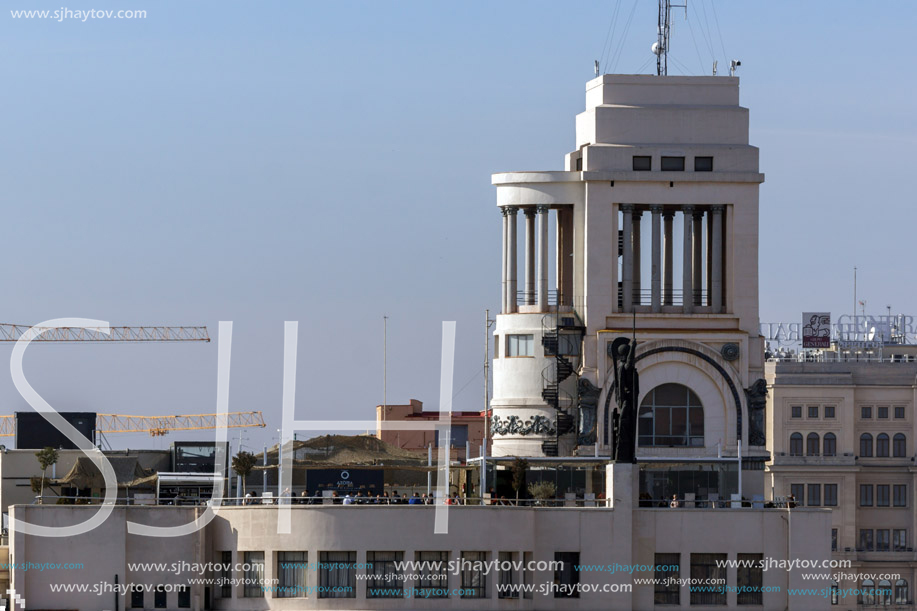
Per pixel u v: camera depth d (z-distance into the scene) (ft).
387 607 500.74
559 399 578.25
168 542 508.94
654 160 580.71
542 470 566.36
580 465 565.94
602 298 577.43
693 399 574.97
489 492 554.46
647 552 515.09
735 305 577.84
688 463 565.53
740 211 579.48
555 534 513.86
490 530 506.07
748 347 574.56
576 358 580.30
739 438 571.28
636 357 570.87
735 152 581.12
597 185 578.66
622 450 519.60
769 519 518.78
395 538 501.97
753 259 578.25
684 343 572.51
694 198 579.48
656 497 564.30
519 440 581.12
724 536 517.55
